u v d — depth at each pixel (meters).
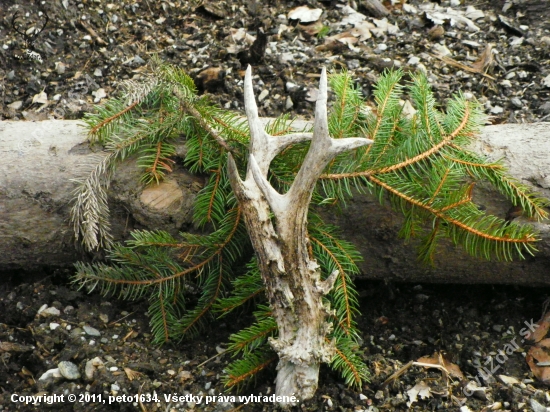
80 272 0.86
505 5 1.25
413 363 0.83
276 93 1.08
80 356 0.84
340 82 0.87
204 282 0.89
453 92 1.10
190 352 0.86
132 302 0.90
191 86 0.88
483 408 0.81
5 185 0.86
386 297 0.92
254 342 0.81
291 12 1.22
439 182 0.82
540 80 1.12
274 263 0.76
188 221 0.86
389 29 1.21
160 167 0.86
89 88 1.09
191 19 1.20
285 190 0.84
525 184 0.85
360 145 0.74
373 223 0.86
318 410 0.79
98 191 0.85
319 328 0.77
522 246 0.85
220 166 0.85
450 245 0.86
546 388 0.84
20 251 0.89
